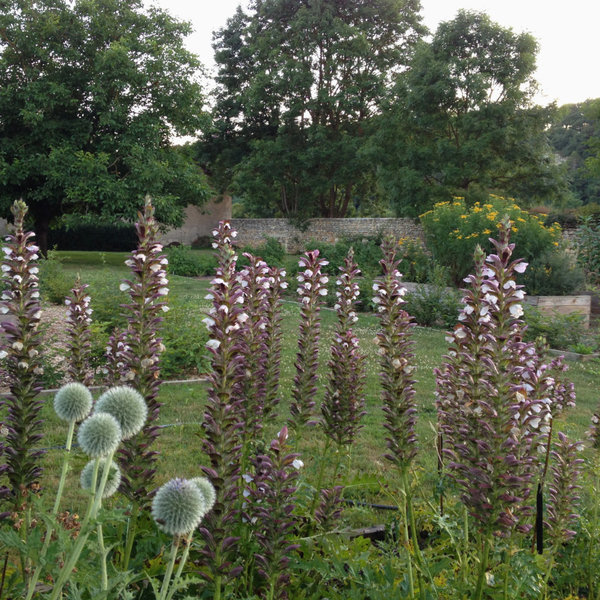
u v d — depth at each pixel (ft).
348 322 12.73
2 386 22.62
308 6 133.49
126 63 92.63
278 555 8.04
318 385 27.71
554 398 12.59
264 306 11.48
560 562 10.93
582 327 47.83
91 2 92.63
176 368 29.35
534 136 107.14
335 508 10.07
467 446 8.73
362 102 127.03
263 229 137.59
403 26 134.62
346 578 9.34
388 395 9.90
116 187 89.04
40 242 105.40
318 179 130.72
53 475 17.10
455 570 10.38
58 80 92.27
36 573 5.95
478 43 104.63
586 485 11.55
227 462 8.09
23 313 10.46
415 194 105.60
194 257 88.17
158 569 9.04
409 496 9.96
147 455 9.22
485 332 8.78
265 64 139.44
